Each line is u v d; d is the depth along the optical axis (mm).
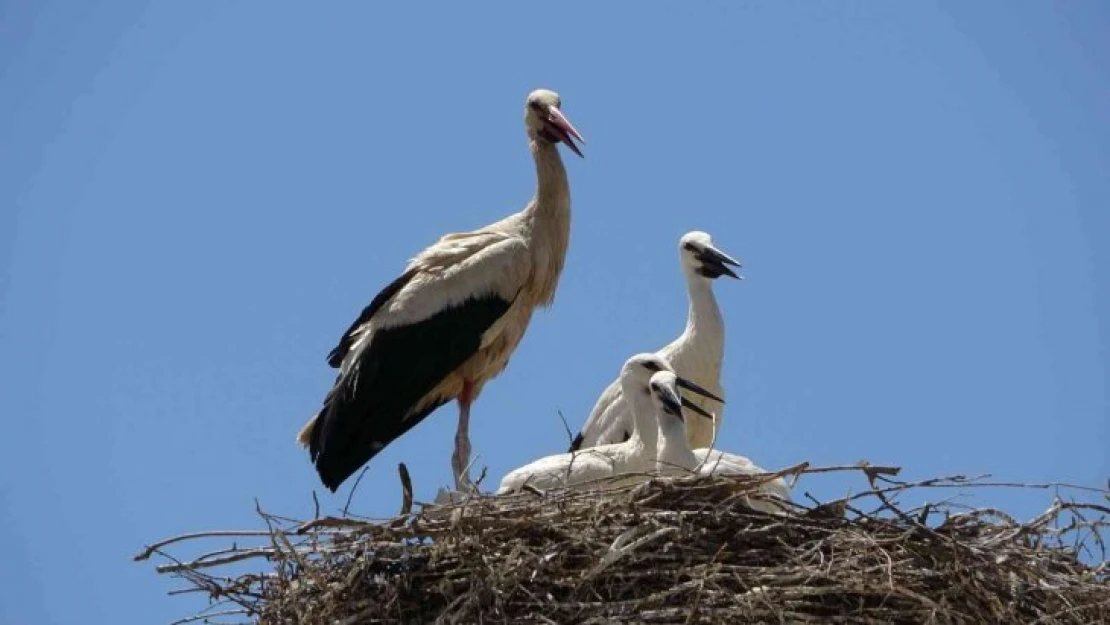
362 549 15391
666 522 15094
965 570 14812
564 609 14766
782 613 14375
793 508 15469
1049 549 15352
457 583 15102
